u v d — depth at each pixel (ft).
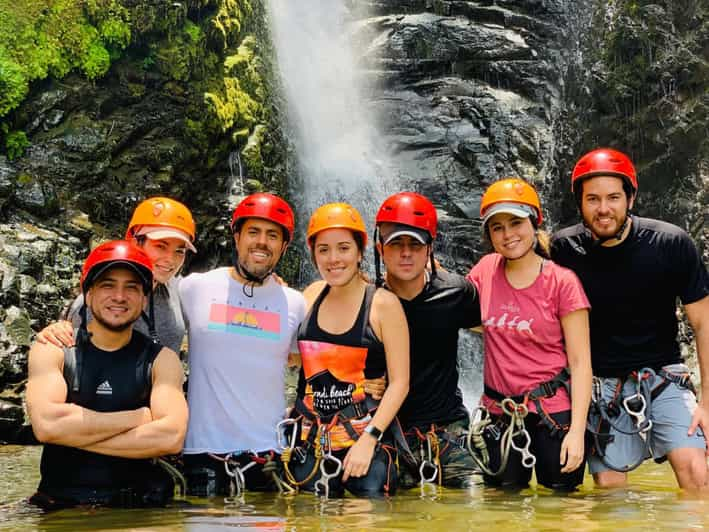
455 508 14.43
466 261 56.08
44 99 39.27
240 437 16.21
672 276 16.63
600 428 17.35
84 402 14.69
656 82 52.70
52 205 37.27
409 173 61.26
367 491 15.92
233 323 16.39
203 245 44.29
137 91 42.37
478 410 17.46
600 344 17.29
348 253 16.08
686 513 13.92
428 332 16.99
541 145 59.98
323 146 59.57
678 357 17.33
